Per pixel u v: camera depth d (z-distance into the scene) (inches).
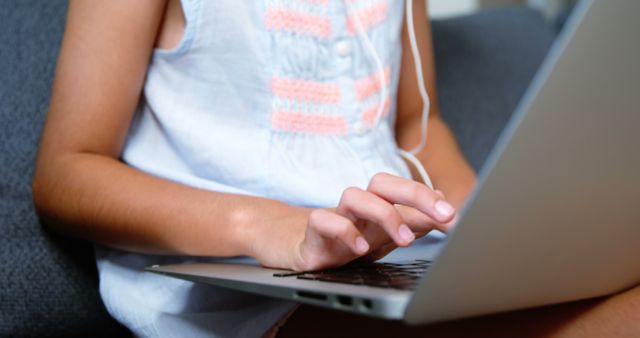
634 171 17.6
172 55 32.5
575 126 15.5
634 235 20.1
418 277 19.5
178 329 29.7
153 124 33.8
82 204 30.3
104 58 31.3
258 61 32.4
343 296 17.1
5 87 36.9
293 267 24.7
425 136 40.3
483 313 18.6
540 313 25.0
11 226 34.6
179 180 32.6
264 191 32.3
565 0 76.5
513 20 56.3
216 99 32.8
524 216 16.3
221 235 27.8
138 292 31.0
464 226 15.1
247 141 32.6
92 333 36.6
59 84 32.0
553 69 14.4
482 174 14.8
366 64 35.0
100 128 31.4
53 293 34.8
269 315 28.1
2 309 33.6
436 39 52.2
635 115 16.3
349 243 22.2
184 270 25.1
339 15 34.0
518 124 14.6
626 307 23.7
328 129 34.1
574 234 18.2
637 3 14.5
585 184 16.9
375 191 23.4
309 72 33.5
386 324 25.9
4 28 38.0
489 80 52.1
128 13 31.3
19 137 36.3
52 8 39.4
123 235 30.1
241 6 31.9
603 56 14.8
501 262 16.9
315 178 32.6
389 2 36.0
